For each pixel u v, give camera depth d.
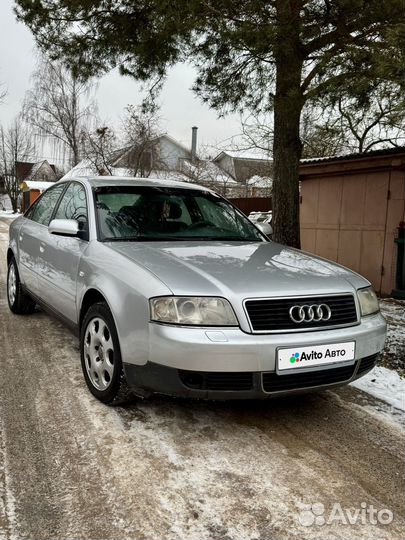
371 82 4.12
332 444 2.75
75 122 28.75
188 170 25.17
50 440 2.66
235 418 3.03
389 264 7.68
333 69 4.41
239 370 2.51
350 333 2.79
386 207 7.69
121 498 2.18
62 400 3.16
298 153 6.49
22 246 5.00
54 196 4.76
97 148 23.25
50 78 27.72
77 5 5.75
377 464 2.55
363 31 4.42
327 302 2.80
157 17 4.96
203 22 4.61
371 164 7.61
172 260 2.96
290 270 3.01
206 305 2.56
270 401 3.32
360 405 3.30
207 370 2.50
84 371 3.29
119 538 1.94
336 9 4.32
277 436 2.82
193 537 1.96
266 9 4.40
